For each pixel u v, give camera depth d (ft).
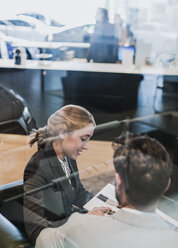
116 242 2.17
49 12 8.25
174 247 2.10
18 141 4.60
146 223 2.20
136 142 2.54
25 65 8.71
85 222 2.42
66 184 3.29
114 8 9.71
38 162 3.32
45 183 3.20
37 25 8.38
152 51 9.64
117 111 8.70
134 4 9.56
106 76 9.48
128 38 9.89
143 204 2.26
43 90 8.86
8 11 7.81
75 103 9.07
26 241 2.65
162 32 9.37
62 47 9.16
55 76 9.36
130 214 2.26
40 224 2.79
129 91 9.45
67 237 2.43
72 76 9.71
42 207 3.00
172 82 9.14
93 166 3.58
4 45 8.36
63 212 3.01
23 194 3.17
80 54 9.86
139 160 2.36
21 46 8.50
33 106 5.79
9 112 5.09
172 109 8.59
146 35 9.86
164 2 9.62
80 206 3.16
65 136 3.53
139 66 9.48
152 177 2.26
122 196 2.35
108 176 3.53
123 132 4.26
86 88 9.72
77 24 9.21
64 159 3.48
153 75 9.39
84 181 3.43
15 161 4.08
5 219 2.95
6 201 3.25
